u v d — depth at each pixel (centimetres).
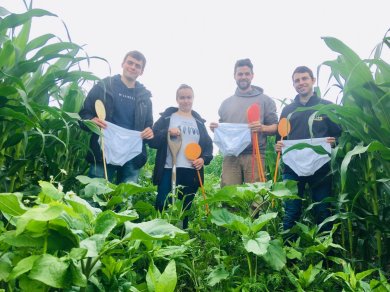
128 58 300
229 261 183
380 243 228
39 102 227
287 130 288
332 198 234
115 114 294
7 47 199
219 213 183
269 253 171
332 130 290
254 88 365
